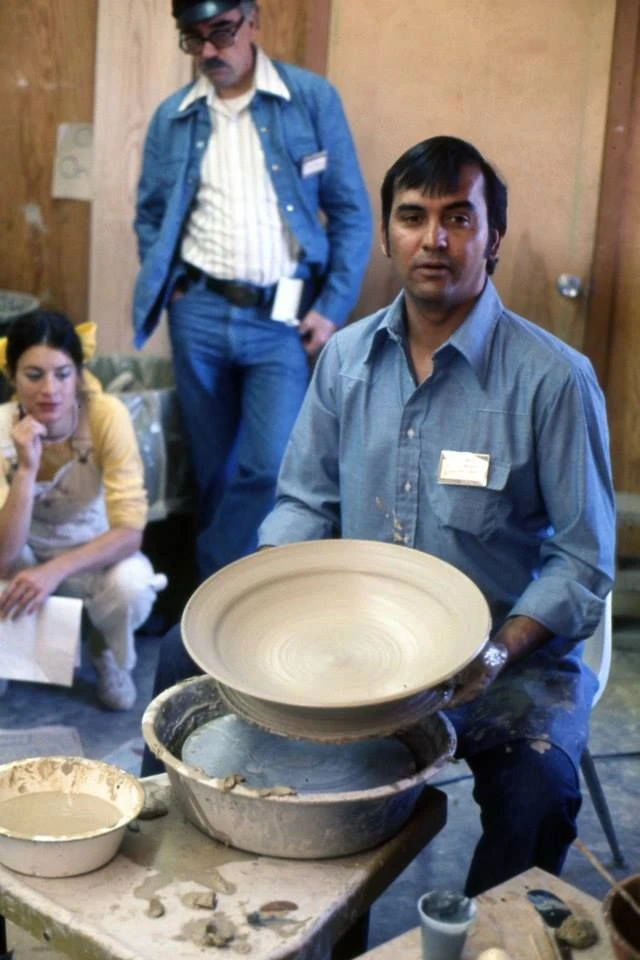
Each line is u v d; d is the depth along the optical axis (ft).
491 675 6.20
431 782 9.96
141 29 13.30
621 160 12.55
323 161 12.03
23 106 13.91
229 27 11.31
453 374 7.09
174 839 5.87
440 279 6.83
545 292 13.04
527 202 12.87
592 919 5.43
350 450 7.46
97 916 5.31
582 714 6.95
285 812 5.59
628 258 12.78
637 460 13.17
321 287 12.58
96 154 13.69
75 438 10.54
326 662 6.17
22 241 14.29
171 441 12.68
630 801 9.84
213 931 5.23
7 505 10.12
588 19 12.32
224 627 6.25
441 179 6.73
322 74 13.08
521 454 7.02
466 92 12.78
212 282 12.20
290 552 6.57
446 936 4.96
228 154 12.04
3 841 5.55
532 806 6.49
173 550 13.44
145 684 11.63
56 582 10.28
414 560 6.49
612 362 13.05
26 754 10.21
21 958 7.55
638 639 12.71
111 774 6.03
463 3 12.57
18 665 10.28
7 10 13.69
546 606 6.81
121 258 13.88
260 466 12.46
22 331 10.09
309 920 5.34
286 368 12.35
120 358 13.75
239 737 6.50
